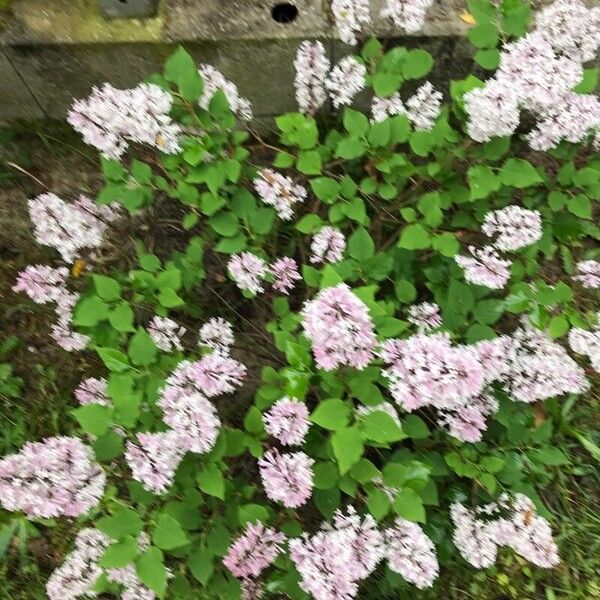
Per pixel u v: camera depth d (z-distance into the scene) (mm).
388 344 551
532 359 653
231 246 705
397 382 536
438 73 869
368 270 681
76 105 616
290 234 813
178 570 771
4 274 941
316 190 696
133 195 688
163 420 584
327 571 541
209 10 817
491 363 609
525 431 710
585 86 662
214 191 667
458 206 763
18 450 865
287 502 560
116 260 865
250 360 829
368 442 590
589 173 701
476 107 595
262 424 631
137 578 600
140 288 670
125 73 864
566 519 832
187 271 749
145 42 807
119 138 635
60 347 914
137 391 621
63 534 841
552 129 643
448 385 522
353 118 687
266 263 725
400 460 673
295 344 583
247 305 863
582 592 814
